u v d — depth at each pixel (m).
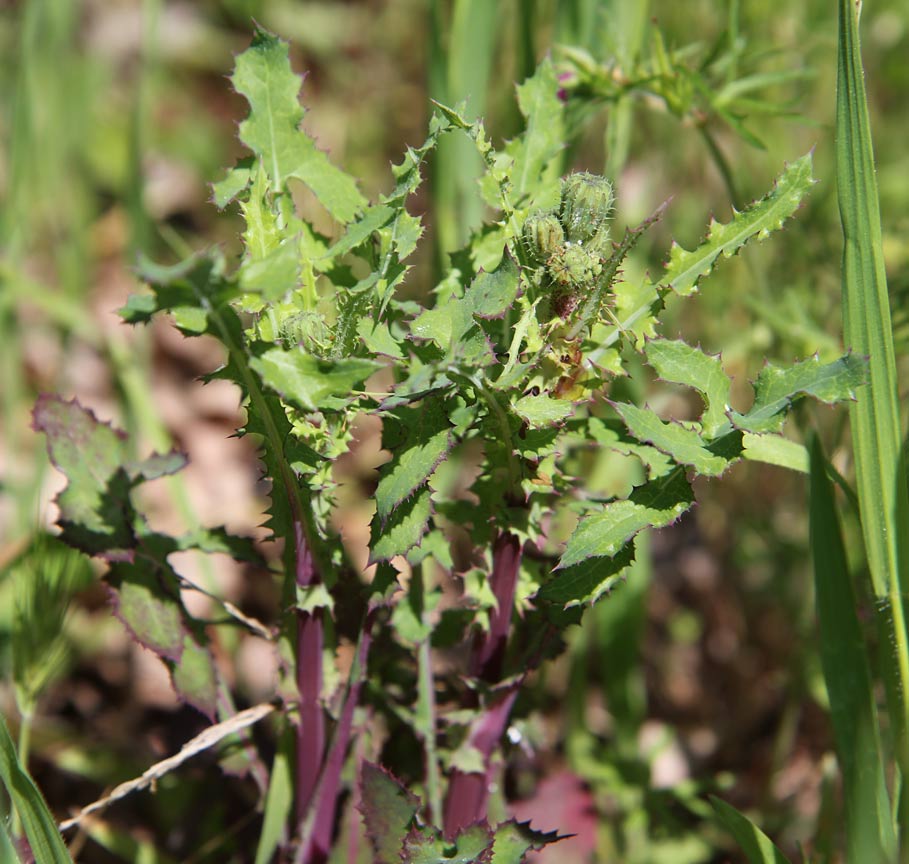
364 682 0.53
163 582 0.53
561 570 0.50
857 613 0.53
